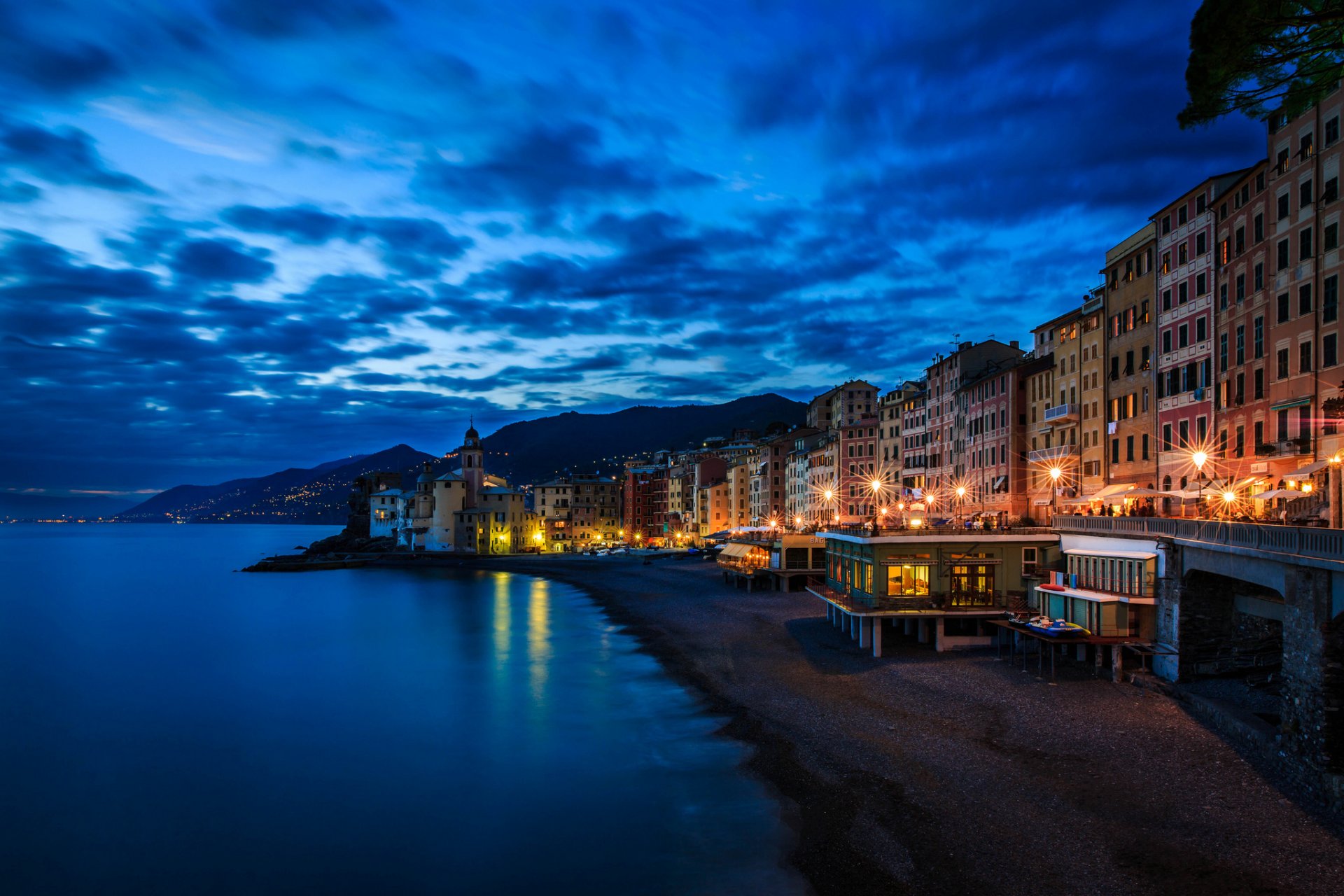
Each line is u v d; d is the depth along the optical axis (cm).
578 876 2595
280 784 3519
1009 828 2688
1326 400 4334
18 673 5953
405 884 2605
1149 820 2662
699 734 3975
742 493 18088
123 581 14462
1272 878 2284
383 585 12912
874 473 12781
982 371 9712
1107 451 6981
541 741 3994
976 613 5206
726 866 2598
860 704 4212
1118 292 6894
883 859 2558
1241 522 3519
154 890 2642
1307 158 4662
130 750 4019
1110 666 4428
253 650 6869
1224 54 2633
